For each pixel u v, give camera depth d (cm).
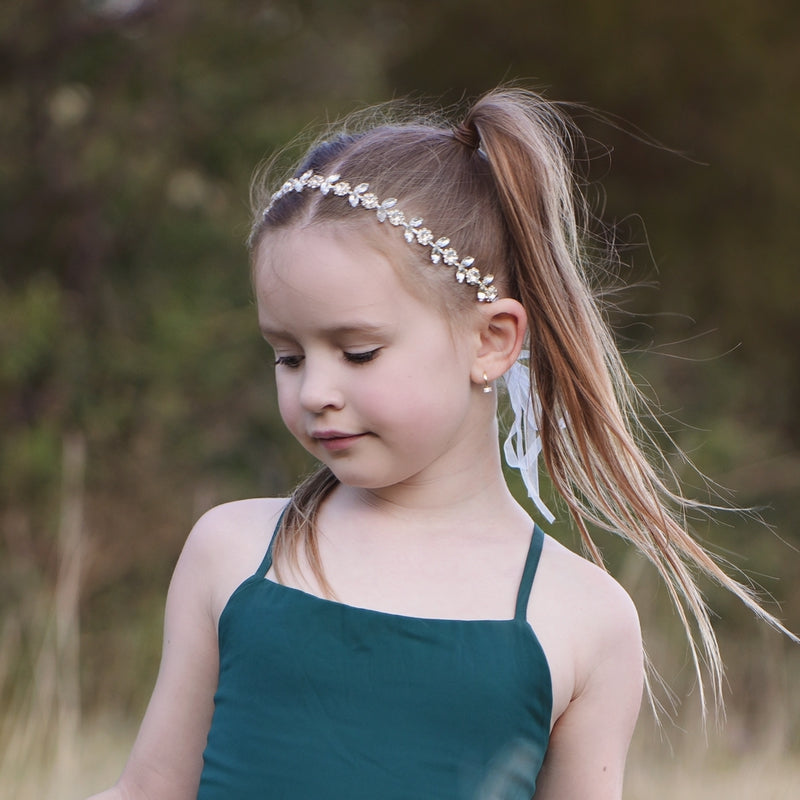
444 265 281
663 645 909
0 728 705
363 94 1407
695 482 1259
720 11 1567
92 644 1080
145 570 1191
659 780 705
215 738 274
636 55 1562
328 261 271
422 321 276
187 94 1346
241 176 1323
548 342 304
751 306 1628
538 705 267
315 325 271
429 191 287
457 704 263
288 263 274
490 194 301
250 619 278
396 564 280
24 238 1357
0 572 1093
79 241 1354
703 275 1611
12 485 1188
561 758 279
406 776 260
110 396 1283
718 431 1377
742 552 1288
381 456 273
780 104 1602
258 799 263
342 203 278
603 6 1552
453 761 262
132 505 1225
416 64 1579
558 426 310
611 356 330
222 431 1309
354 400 270
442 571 279
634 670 282
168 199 1349
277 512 298
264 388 1328
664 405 1396
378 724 263
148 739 294
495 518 290
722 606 1203
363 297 269
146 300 1327
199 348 1291
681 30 1566
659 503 309
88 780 648
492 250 296
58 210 1357
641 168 1590
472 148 311
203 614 293
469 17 1576
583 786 276
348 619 271
